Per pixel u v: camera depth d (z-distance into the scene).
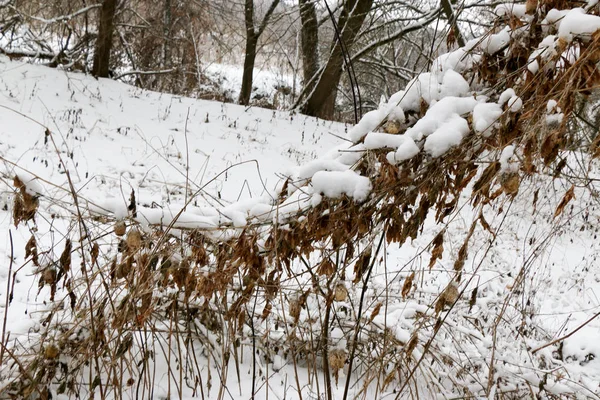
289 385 3.72
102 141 9.96
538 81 2.74
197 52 19.38
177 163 9.98
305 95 17.92
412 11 16.39
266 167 11.15
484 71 3.04
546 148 2.58
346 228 2.88
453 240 8.05
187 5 17.36
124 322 3.05
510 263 7.36
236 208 3.08
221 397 3.53
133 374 3.58
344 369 4.06
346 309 4.00
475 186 2.78
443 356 3.80
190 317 3.65
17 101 10.61
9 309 4.11
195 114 13.48
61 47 14.59
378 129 3.01
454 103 2.88
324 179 2.82
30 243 2.95
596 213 8.19
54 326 3.33
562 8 2.84
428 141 2.75
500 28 3.15
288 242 2.93
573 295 7.31
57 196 6.55
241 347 3.80
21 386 3.02
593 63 2.53
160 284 3.16
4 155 7.88
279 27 19.16
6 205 5.99
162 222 2.99
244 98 18.80
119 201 2.98
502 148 2.71
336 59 16.17
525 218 7.37
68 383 3.22
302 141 13.56
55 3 14.42
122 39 17.41
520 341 4.39
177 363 3.76
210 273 3.00
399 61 23.14
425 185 2.89
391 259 7.45
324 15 18.77
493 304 4.91
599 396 3.54
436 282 6.60
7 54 13.94
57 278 2.96
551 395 3.71
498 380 3.78
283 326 3.99
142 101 13.27
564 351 5.45
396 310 4.11
